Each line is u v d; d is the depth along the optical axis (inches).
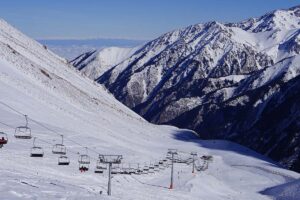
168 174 4180.6
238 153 7514.8
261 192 3981.3
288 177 5103.3
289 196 3511.3
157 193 2551.7
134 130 7731.3
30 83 6456.7
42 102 5812.0
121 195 1996.8
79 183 2031.3
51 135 4175.7
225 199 3341.5
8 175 1317.7
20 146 3061.0
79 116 6358.3
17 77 6254.9
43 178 1530.5
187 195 2930.6
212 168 5452.8
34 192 1034.7
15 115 4421.8
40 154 2802.7
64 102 6786.4
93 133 5516.7
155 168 4387.3
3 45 7741.1
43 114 5157.5
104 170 3117.6
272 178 4982.8
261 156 7790.4
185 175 4188.0
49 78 7805.1
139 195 2208.4
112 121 7613.2
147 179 3575.3
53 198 983.0
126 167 3868.1
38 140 3641.7
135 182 3176.7
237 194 3740.2
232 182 4562.0
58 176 2094.0
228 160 6619.1
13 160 2210.9
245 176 4877.0
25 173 1630.2
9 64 6742.1
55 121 5118.1
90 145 4456.2
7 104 4702.3
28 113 4773.6
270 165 6338.6
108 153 4301.2
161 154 5890.8
